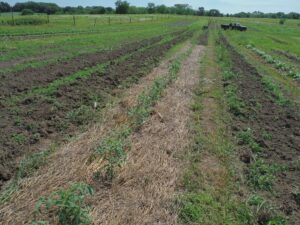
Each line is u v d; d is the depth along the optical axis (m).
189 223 6.50
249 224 6.71
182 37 43.91
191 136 10.34
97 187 7.13
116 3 142.25
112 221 6.14
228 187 7.87
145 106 11.98
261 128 11.67
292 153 9.84
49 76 16.03
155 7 176.88
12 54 21.97
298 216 7.05
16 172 7.57
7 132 9.48
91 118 10.95
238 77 19.27
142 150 8.95
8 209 6.22
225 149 9.77
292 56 31.58
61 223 5.62
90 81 15.41
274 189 7.93
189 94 14.90
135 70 18.84
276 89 16.70
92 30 48.41
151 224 6.28
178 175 7.98
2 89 13.25
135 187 7.30
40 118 10.77
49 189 6.86
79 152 8.51
